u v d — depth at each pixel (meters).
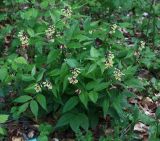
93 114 1.05
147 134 1.07
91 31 1.09
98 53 0.97
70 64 0.96
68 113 1.03
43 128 1.03
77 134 0.99
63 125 1.02
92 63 0.97
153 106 1.20
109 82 0.97
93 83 0.97
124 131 1.01
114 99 1.00
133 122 1.00
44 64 1.08
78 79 0.98
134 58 1.22
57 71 1.00
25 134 1.07
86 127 1.01
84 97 0.97
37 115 1.05
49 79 1.02
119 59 1.06
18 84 1.10
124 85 0.99
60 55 1.04
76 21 1.09
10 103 1.14
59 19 1.06
